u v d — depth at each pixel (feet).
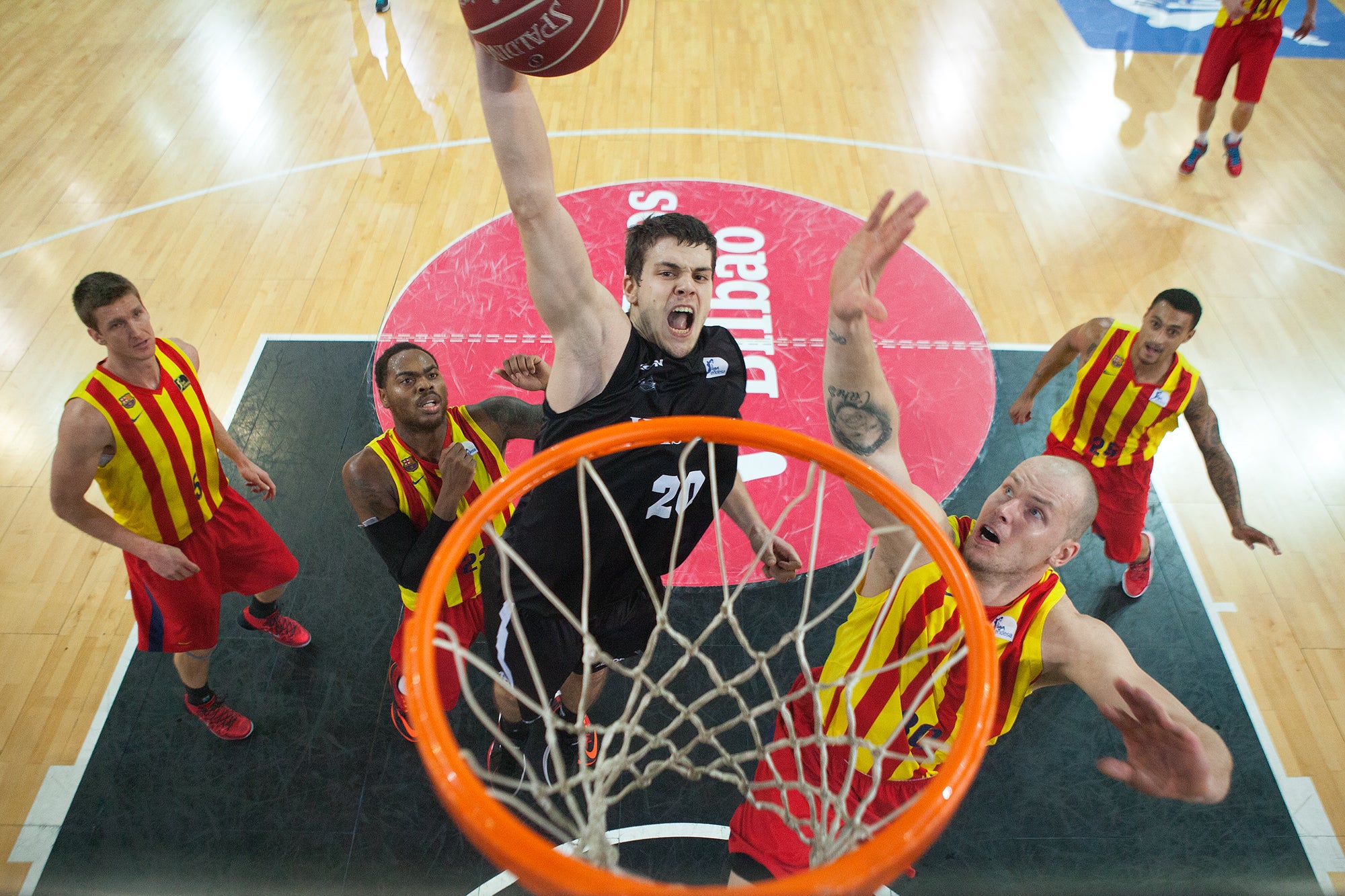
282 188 19.62
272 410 14.99
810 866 7.14
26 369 15.69
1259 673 11.87
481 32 6.32
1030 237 18.42
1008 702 8.66
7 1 26.07
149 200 19.29
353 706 11.52
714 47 24.20
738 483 9.77
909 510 6.31
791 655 11.83
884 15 25.54
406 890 10.03
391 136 21.04
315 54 23.80
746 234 18.43
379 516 10.17
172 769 10.95
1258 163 20.15
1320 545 13.26
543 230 6.62
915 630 8.27
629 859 10.16
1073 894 9.98
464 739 11.05
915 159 20.47
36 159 20.39
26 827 10.46
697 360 7.55
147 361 9.70
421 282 17.42
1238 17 17.71
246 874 10.13
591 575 8.02
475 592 10.51
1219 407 15.12
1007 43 24.30
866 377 6.93
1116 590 12.79
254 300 16.99
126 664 11.94
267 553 11.15
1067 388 15.43
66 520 9.62
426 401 9.76
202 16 25.38
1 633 12.23
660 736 7.15
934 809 4.72
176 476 9.98
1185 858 10.25
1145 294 17.16
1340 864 10.21
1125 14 25.39
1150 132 21.16
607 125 21.43
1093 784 10.83
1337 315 16.71
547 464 6.35
